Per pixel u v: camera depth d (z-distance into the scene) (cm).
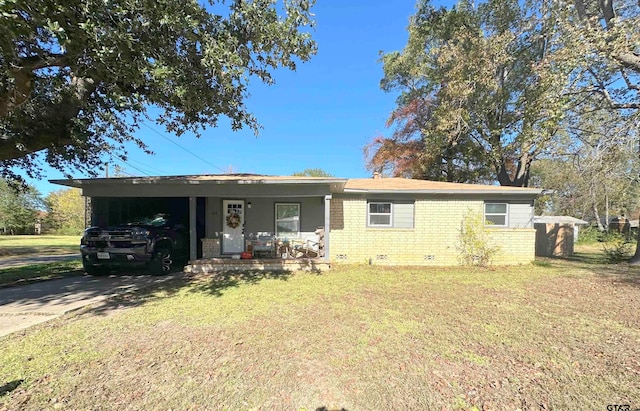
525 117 1224
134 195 969
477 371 336
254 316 520
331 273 935
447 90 1570
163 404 278
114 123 879
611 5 1060
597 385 309
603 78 1098
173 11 493
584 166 1120
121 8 441
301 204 1176
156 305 588
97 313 541
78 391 298
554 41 1116
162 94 641
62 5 411
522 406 276
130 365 350
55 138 726
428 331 451
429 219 1131
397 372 333
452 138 1705
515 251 1124
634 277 863
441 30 1736
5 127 669
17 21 370
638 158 1049
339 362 355
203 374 329
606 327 468
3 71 501
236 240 1158
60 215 3909
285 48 615
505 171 1777
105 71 517
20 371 337
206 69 618
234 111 741
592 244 2364
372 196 1137
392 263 1122
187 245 1062
